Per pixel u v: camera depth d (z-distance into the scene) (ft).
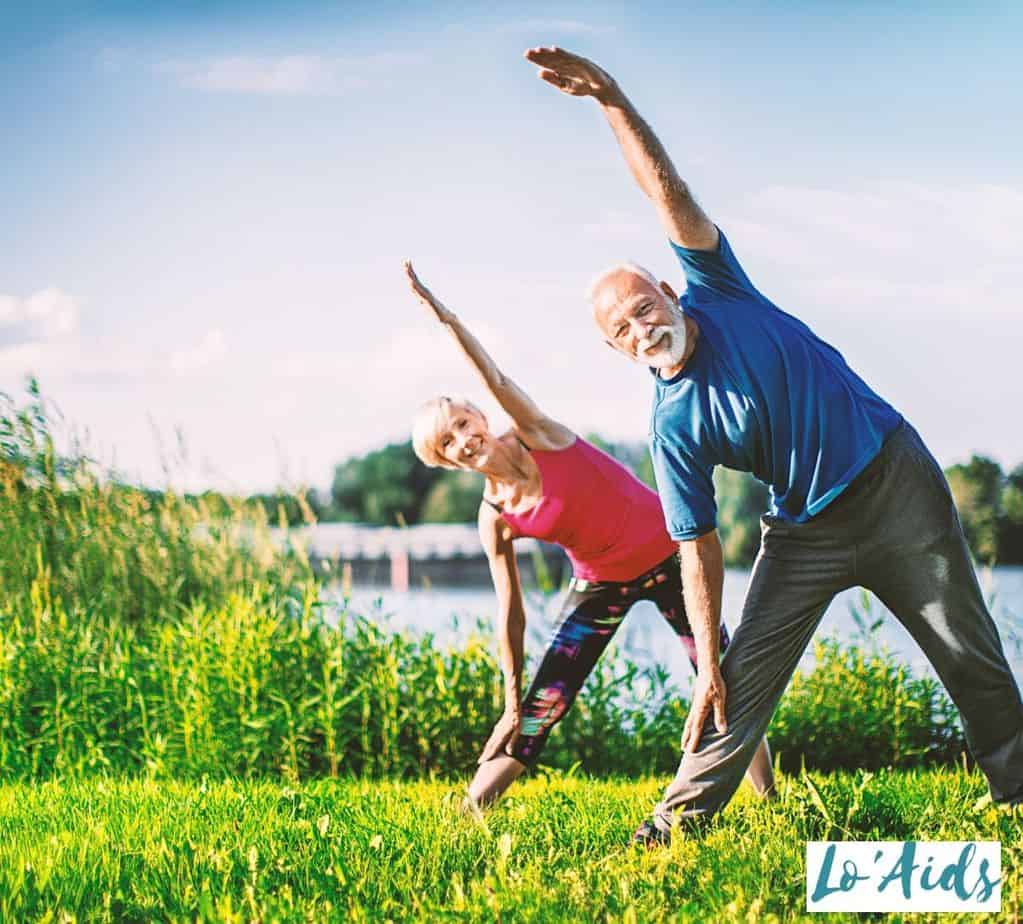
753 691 15.87
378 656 26.45
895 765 25.52
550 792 19.44
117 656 26.68
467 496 196.75
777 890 13.55
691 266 15.51
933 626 15.71
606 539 17.67
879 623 26.43
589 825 16.81
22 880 14.02
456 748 25.72
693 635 16.69
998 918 13.00
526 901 13.15
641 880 13.89
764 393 15.19
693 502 15.84
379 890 13.88
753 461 15.66
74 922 12.97
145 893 14.06
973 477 69.21
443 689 25.86
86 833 16.53
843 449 15.25
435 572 79.25
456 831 15.87
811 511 15.49
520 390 17.42
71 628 27.91
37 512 31.09
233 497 31.91
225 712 25.20
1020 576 56.85
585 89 14.93
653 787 21.06
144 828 16.66
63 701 25.50
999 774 16.16
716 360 15.25
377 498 198.08
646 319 15.14
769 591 15.90
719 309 15.42
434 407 17.61
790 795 16.55
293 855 14.88
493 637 26.81
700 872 14.10
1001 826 15.55
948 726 25.75
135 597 31.24
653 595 18.07
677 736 25.95
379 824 16.19
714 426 15.47
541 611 27.32
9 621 28.48
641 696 26.27
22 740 25.04
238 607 26.84
